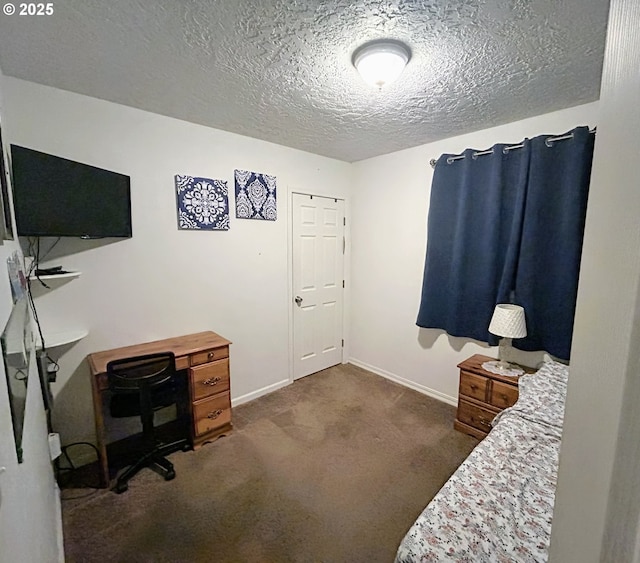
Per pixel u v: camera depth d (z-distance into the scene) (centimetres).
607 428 38
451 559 97
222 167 267
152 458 208
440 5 124
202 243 263
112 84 187
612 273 37
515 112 223
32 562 81
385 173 334
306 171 326
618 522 36
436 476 204
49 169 172
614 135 37
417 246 313
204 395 232
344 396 309
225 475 204
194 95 201
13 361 75
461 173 268
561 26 134
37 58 159
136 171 225
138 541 158
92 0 120
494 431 161
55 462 202
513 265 241
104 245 217
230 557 151
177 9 125
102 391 193
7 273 98
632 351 34
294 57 159
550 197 223
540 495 120
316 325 357
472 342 278
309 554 153
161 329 247
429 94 196
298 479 201
